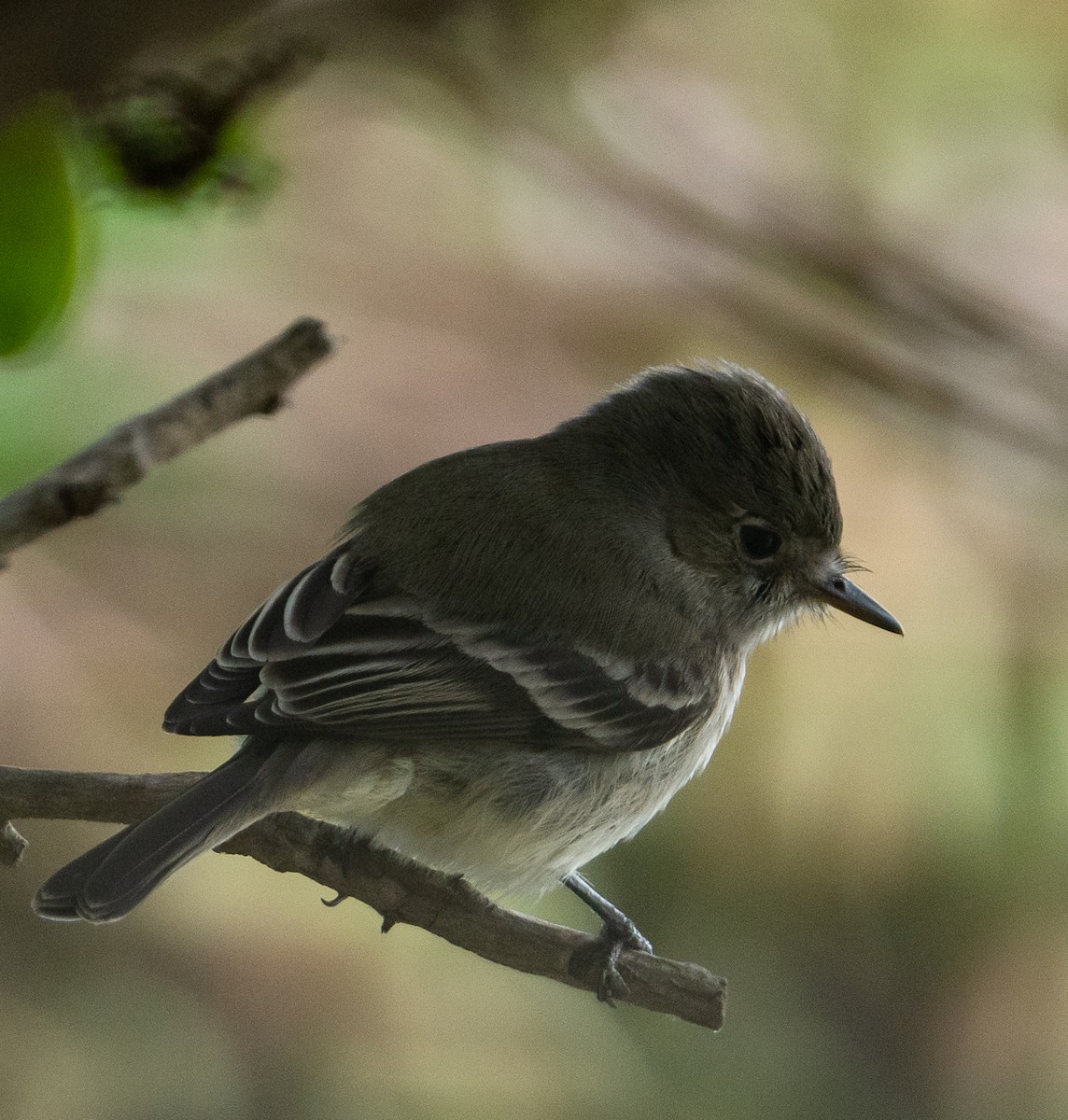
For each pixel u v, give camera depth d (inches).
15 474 341.7
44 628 436.1
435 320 469.4
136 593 443.5
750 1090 412.5
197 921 412.5
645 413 304.8
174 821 224.5
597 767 283.3
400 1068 405.4
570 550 285.4
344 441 458.6
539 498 290.8
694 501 300.8
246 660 257.3
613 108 446.3
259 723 242.2
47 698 429.4
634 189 452.4
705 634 303.4
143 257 393.7
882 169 477.7
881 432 465.1
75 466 185.5
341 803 253.8
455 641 269.0
